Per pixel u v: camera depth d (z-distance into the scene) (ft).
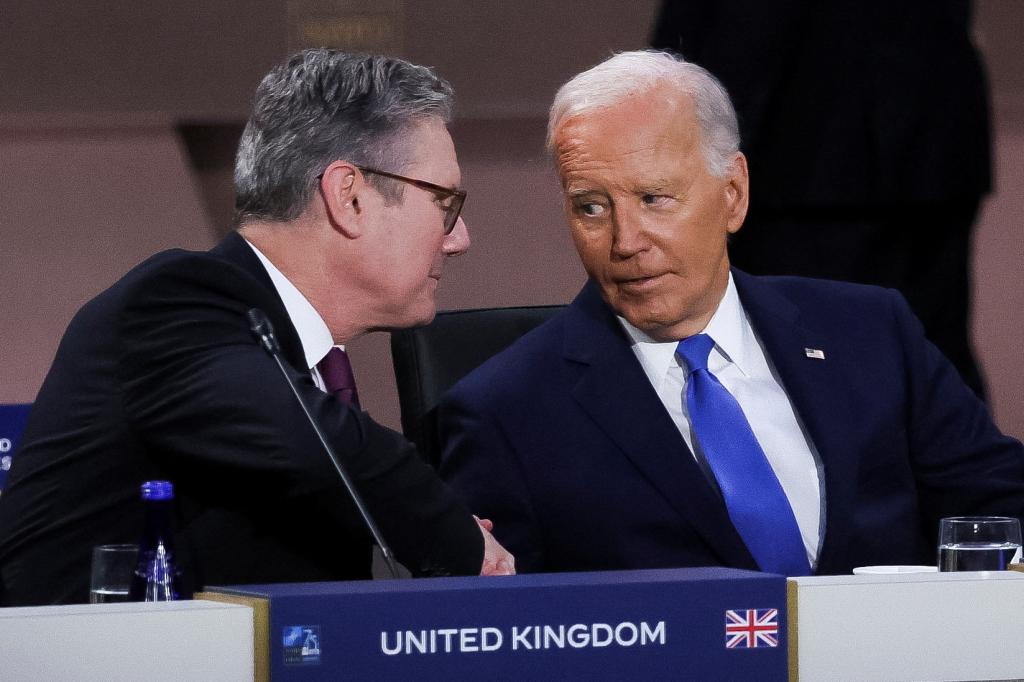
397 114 23.84
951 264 38.55
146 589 19.61
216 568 21.63
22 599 22.26
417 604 14.53
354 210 23.57
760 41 35.47
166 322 22.00
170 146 70.90
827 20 35.91
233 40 70.59
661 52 26.66
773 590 15.28
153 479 22.18
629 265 25.67
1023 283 69.77
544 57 70.23
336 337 24.29
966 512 27.91
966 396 28.68
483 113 70.18
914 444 28.07
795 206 36.58
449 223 24.63
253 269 23.40
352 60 23.95
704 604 15.11
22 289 69.21
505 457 26.30
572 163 25.76
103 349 22.34
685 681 15.02
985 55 68.90
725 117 26.09
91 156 70.49
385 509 21.08
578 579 15.34
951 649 15.75
